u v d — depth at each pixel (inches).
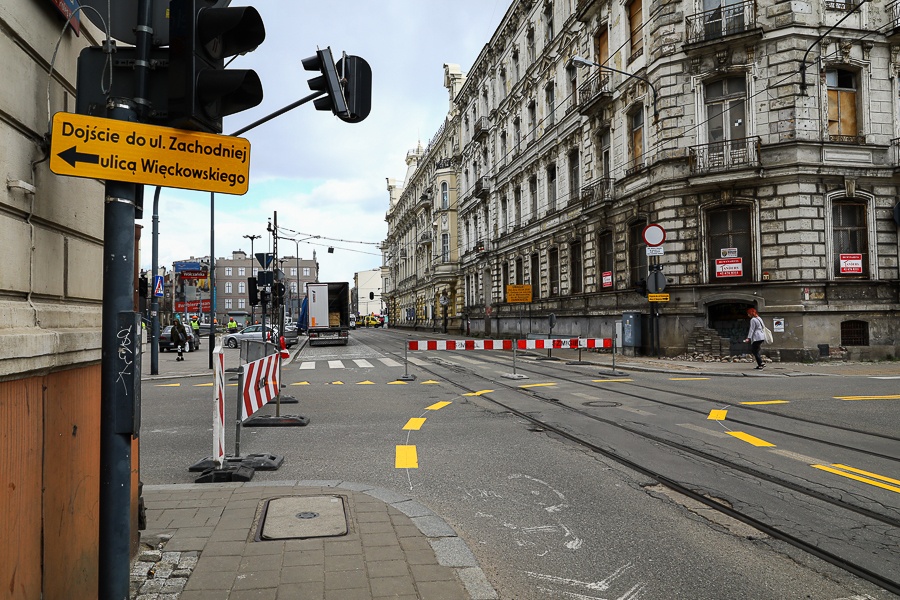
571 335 1115.9
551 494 214.5
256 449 293.0
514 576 147.2
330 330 1413.6
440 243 2268.7
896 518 185.2
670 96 800.3
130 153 106.0
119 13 113.6
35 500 106.3
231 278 4805.6
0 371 92.9
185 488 213.0
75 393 124.6
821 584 142.3
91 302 144.1
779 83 741.9
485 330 1713.8
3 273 101.0
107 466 102.5
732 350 775.7
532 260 1374.3
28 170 110.7
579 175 1098.7
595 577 146.5
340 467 255.4
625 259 917.2
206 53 110.4
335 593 130.6
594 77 1013.2
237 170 115.0
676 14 799.1
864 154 743.1
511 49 1508.4
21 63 108.2
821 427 326.0
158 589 132.0
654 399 434.6
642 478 234.1
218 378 233.9
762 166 740.0
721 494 211.2
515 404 422.3
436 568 144.0
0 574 93.8
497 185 1641.2
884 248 747.4
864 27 749.9
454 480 233.6
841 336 732.0
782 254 735.1
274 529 169.2
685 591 138.9
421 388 530.3
